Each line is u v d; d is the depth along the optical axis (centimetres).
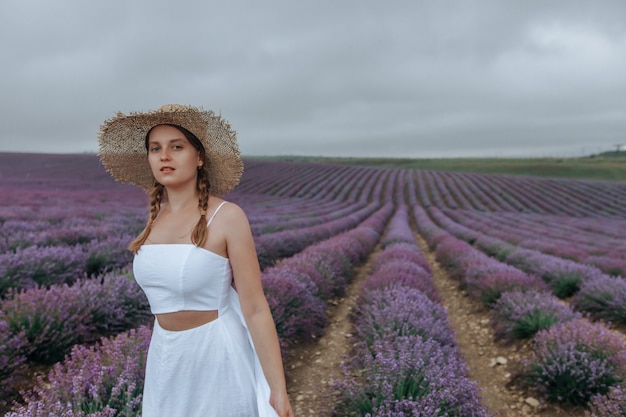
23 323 354
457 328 594
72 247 726
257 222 1581
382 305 480
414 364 308
